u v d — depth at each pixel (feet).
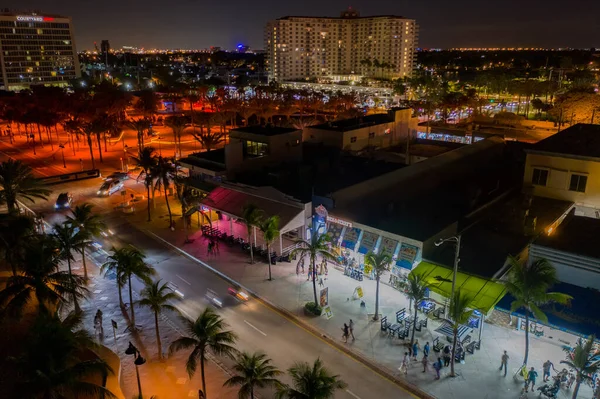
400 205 173.37
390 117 276.00
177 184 186.50
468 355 101.45
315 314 117.80
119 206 205.05
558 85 604.08
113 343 106.73
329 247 144.97
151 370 97.45
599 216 154.92
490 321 113.50
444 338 107.86
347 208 154.30
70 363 72.49
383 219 159.63
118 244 165.78
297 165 208.23
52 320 74.90
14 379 83.25
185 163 206.08
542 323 102.53
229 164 189.37
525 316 100.48
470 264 122.93
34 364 63.46
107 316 118.42
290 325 114.21
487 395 89.35
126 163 291.99
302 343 106.83
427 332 110.83
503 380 93.50
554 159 161.79
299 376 80.43
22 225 115.75
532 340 105.70
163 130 434.71
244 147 213.87
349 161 221.46
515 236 139.54
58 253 115.03
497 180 234.58
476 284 108.88
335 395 89.61
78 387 64.90
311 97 595.88
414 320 102.73
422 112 534.37
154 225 184.65
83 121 382.22
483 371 96.22
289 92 645.92
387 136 270.67
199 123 368.89
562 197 162.71
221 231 174.50
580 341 86.69
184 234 174.70
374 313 118.42
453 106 458.91
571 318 101.96
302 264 140.36
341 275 139.95
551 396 86.43
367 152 245.24
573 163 157.99
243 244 159.22
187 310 120.98
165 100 615.98
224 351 81.41
